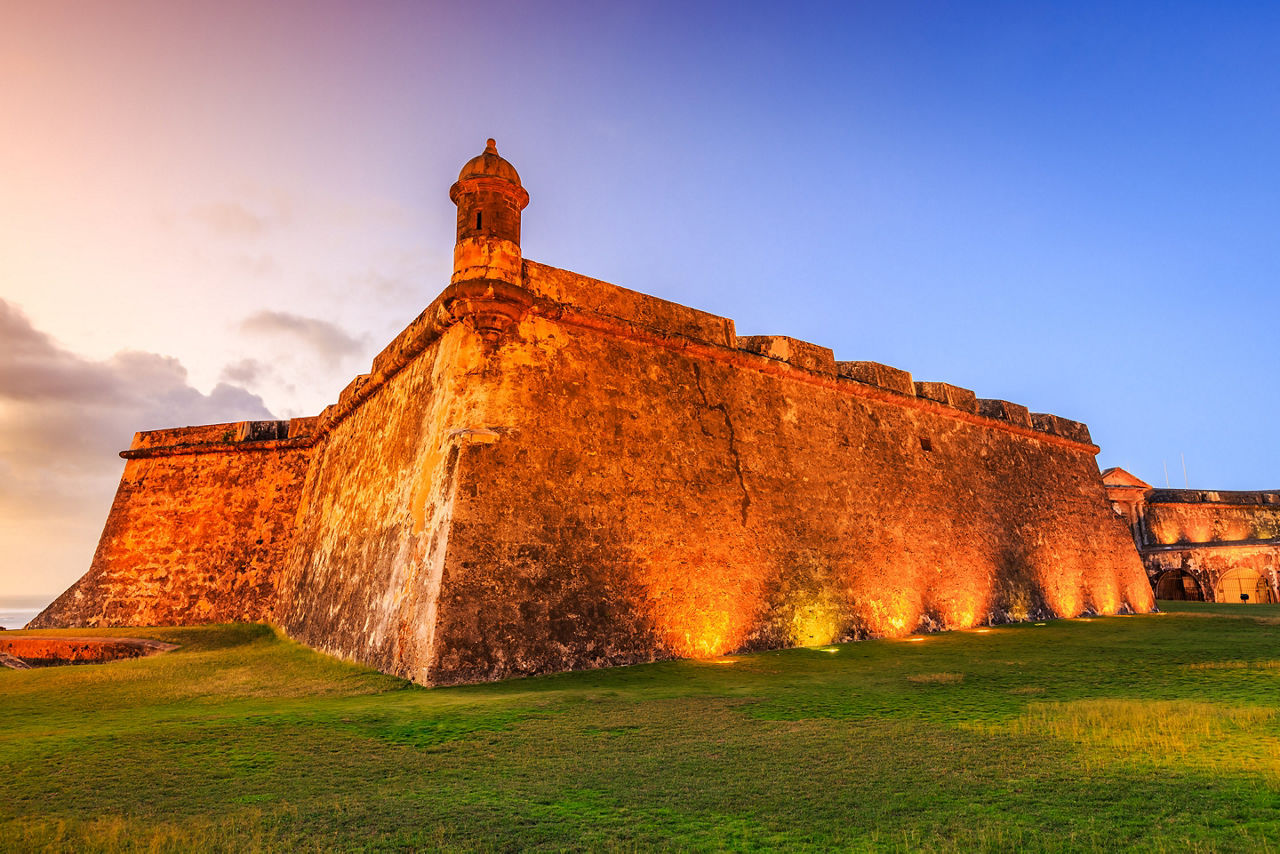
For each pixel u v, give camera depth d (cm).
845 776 390
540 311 884
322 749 447
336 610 1004
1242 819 314
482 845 303
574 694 630
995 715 532
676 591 891
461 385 834
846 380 1207
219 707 616
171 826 319
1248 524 2712
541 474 832
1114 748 428
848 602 1066
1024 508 1451
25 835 306
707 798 359
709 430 1003
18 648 1045
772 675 748
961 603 1228
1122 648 902
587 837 311
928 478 1288
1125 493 2588
